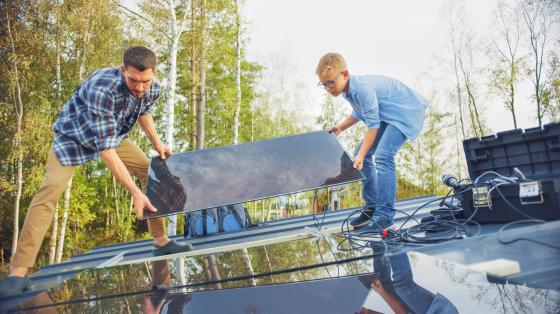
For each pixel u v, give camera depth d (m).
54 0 7.85
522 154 1.85
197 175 1.90
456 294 0.85
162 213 1.59
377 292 0.93
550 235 1.21
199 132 10.48
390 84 2.23
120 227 12.15
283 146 2.12
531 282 0.87
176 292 1.13
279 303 0.94
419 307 0.80
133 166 2.01
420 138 13.77
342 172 1.74
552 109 7.80
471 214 1.70
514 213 1.53
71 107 1.67
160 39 8.80
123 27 8.92
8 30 7.49
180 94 11.58
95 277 1.46
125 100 1.68
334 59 2.08
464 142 2.12
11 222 7.34
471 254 1.14
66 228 9.64
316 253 1.46
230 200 1.61
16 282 1.35
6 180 7.29
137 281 1.31
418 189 13.80
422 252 1.25
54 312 1.07
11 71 7.29
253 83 15.45
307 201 15.36
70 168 1.61
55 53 8.01
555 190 1.39
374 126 1.99
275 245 1.75
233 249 1.79
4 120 7.30
